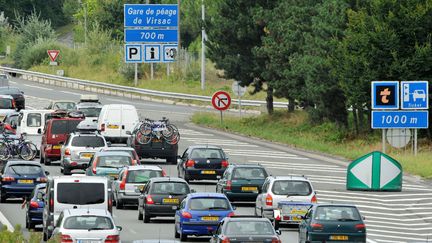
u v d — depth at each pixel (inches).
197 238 3211.1
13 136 5359.3
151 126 5142.7
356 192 4328.3
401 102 4997.5
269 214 3403.1
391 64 5762.8
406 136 4960.6
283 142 6146.7
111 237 2571.4
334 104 6240.2
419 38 5831.7
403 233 3356.3
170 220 3649.1
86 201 3011.8
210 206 3115.2
